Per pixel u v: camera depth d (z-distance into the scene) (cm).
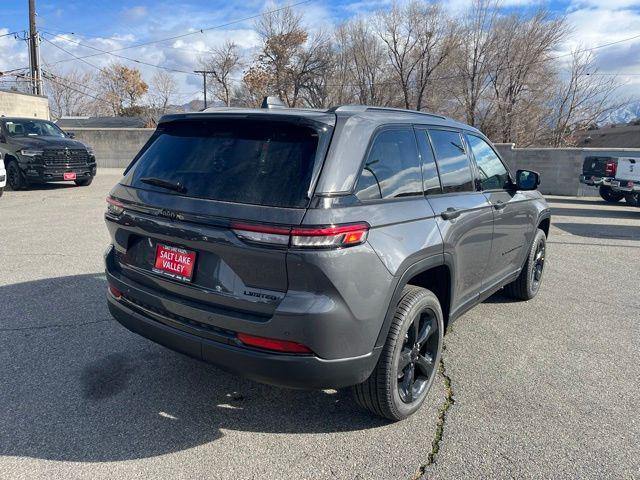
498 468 260
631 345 424
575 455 272
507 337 438
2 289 512
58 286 526
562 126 3412
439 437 287
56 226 856
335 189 245
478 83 3472
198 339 264
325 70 4434
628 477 255
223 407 313
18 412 298
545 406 323
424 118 350
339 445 278
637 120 4972
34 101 2422
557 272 667
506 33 3341
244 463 260
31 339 398
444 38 3528
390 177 288
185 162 285
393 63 3869
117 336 408
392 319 275
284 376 245
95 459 259
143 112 5650
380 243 259
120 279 310
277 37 4472
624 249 833
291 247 231
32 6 2720
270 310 240
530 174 443
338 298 240
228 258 248
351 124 269
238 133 276
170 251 277
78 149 1402
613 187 1438
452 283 338
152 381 340
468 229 351
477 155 407
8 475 244
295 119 257
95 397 318
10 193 1300
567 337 439
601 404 327
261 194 246
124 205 300
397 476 253
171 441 276
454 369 374
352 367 255
